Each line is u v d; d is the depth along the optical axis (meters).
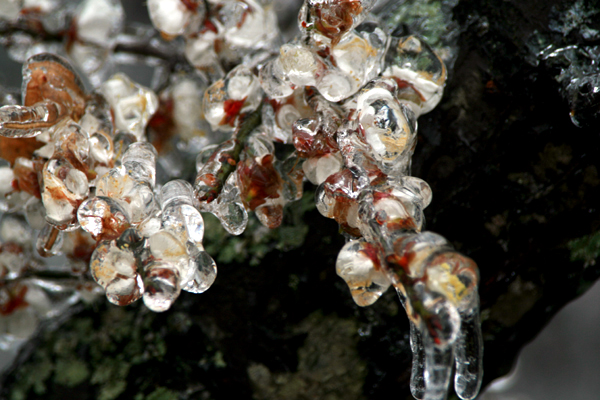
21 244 0.33
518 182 0.30
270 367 0.32
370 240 0.26
